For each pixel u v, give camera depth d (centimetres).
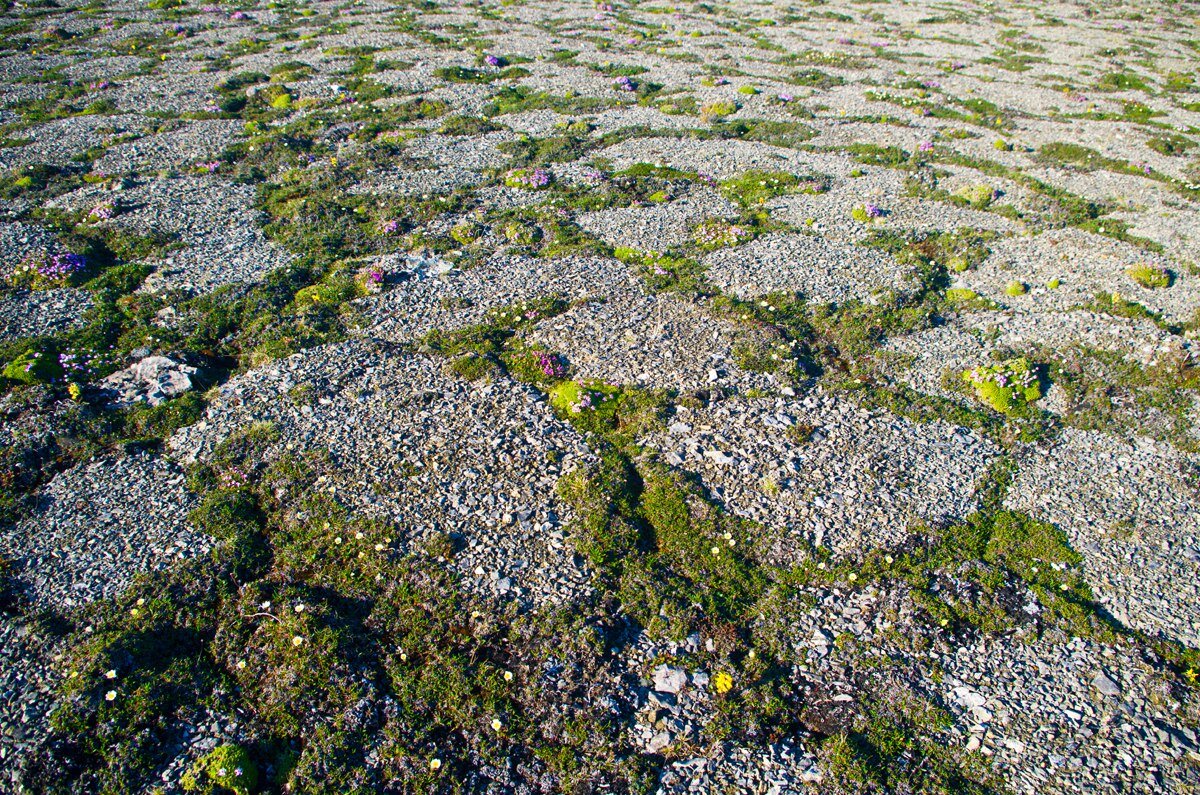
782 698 1215
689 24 6141
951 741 1158
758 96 4250
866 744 1152
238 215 2848
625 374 1942
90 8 6494
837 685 1237
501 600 1345
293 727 1152
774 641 1301
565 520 1508
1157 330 2147
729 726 1171
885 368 2025
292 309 2250
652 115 3972
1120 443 1777
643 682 1235
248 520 1492
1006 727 1173
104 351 2044
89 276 2414
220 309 2223
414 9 6481
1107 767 1115
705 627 1316
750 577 1413
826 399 1875
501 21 6088
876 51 5406
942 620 1329
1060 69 5094
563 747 1142
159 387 1880
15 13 6244
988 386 1911
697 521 1523
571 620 1305
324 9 6450
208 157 3372
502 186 3095
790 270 2462
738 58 5128
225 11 6406
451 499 1551
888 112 4053
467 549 1441
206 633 1285
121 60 4978
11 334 2075
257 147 3459
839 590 1384
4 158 3312
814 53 5288
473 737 1149
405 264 2488
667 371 1953
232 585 1366
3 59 4956
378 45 5206
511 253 2562
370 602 1349
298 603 1320
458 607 1334
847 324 2189
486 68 4738
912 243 2662
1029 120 4041
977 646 1299
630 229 2742
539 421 1775
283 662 1233
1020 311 2288
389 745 1130
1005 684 1238
